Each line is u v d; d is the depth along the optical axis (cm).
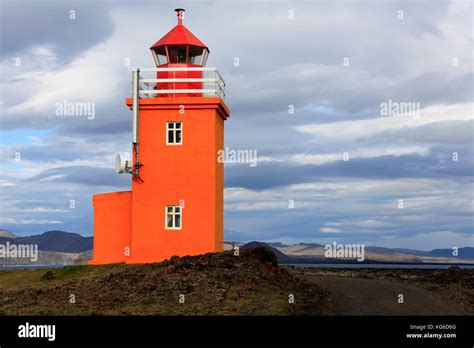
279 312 2762
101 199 4194
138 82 3975
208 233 3906
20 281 3888
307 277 4134
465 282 4072
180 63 4153
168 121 3975
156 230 3941
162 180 3956
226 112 4209
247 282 3216
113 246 4131
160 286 3161
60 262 13875
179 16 4247
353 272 4844
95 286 3344
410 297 3388
